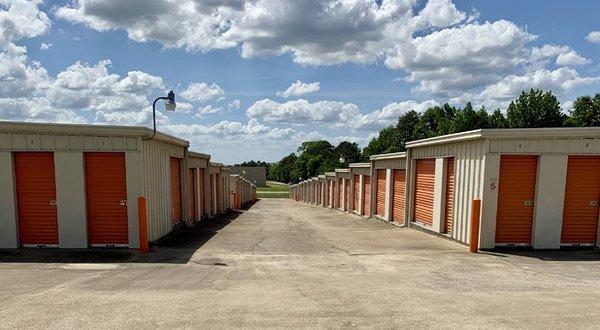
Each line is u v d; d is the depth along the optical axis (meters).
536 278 6.85
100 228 9.51
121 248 9.46
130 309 4.99
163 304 5.20
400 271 7.31
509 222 9.74
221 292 5.81
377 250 9.59
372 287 6.14
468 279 6.73
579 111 52.22
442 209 11.92
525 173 9.66
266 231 13.41
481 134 9.41
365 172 21.16
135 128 9.20
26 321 4.57
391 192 16.91
